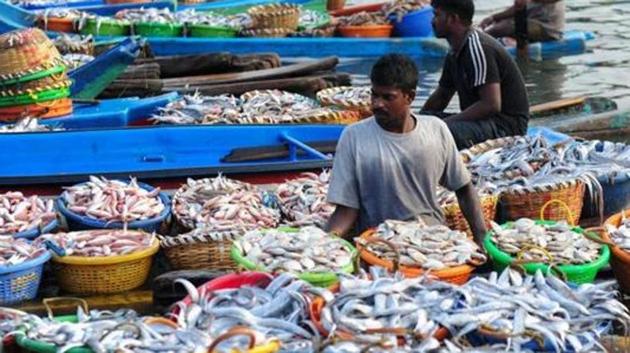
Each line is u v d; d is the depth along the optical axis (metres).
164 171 13.85
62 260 10.85
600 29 27.59
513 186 12.37
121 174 13.78
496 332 8.45
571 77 22.94
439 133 10.93
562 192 12.32
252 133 14.53
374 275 9.39
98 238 11.17
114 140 14.06
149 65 19.52
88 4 26.27
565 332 8.51
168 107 16.20
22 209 11.91
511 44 24.72
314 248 10.09
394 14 24.64
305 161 14.14
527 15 24.42
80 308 9.15
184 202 12.51
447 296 8.88
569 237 10.65
